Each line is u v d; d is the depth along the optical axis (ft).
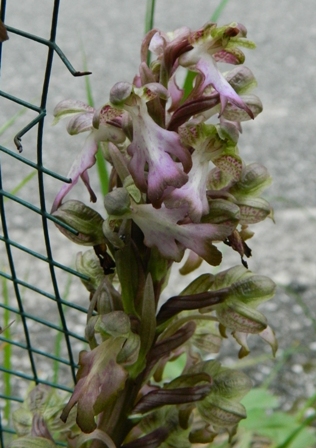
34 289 0.99
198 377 0.92
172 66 0.88
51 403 0.99
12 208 2.07
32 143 2.36
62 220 0.89
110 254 0.93
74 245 1.95
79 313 1.70
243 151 2.38
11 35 3.09
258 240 2.01
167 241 0.85
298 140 2.44
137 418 0.93
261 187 0.92
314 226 2.07
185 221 0.86
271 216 0.94
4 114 2.51
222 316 0.92
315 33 3.24
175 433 0.95
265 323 0.91
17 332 1.63
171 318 0.92
